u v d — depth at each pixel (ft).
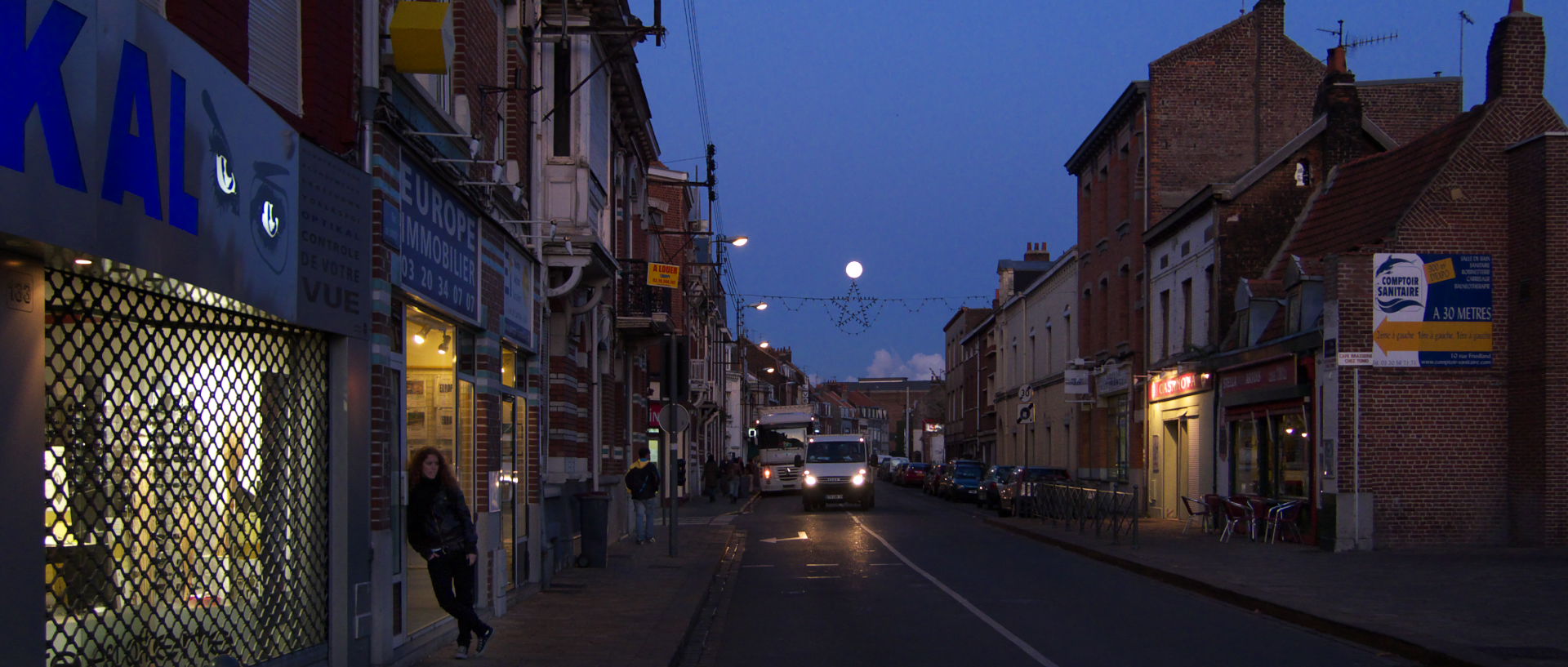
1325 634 38.24
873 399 604.08
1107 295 120.88
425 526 31.12
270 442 24.53
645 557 64.34
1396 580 50.11
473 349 39.32
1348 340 66.13
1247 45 105.91
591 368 67.67
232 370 23.35
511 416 44.65
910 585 53.31
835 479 126.11
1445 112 101.76
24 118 15.38
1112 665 32.55
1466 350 66.33
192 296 20.97
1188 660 33.24
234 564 23.13
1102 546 69.67
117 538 19.61
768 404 319.88
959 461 154.92
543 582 48.11
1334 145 87.10
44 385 17.60
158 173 18.79
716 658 34.91
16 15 15.20
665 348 65.67
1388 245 66.64
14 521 16.61
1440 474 65.82
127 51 17.89
